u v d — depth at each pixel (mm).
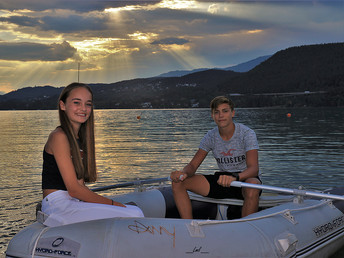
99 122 48969
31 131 30219
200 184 3217
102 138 20859
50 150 2318
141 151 13531
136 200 3424
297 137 19938
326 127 30188
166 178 3756
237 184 2918
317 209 3141
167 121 49375
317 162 10008
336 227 3168
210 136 3438
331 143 16094
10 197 6352
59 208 2281
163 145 15992
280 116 64562
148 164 10141
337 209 3326
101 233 2158
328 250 3057
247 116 66625
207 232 2320
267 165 9547
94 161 2609
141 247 2131
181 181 3199
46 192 2352
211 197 3279
